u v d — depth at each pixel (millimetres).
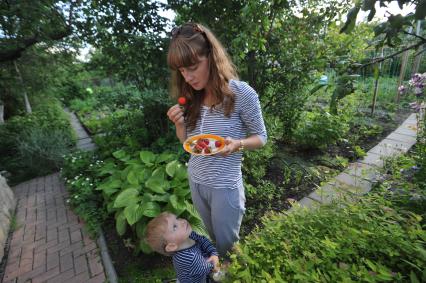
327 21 3158
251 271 1119
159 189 2525
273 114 3875
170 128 4152
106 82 13086
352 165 3400
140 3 3596
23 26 4012
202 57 1199
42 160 4879
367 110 5637
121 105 4020
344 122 4324
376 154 3643
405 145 3758
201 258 1448
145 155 3264
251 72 3443
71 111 11398
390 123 4844
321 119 4102
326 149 4086
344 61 1026
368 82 6430
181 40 1181
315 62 3016
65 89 10820
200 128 1430
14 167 5004
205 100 1403
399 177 2074
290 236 1299
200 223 2264
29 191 4055
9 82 6422
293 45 3365
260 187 2955
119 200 2438
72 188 3547
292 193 2961
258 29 2869
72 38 5074
